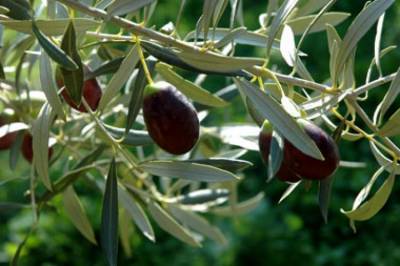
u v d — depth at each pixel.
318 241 1.66
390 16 1.72
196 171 0.45
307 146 0.40
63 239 1.61
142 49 0.43
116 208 0.44
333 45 0.46
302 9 0.51
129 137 0.47
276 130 0.41
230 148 0.69
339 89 0.44
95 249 1.62
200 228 0.65
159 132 0.42
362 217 0.45
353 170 1.65
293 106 0.41
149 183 0.63
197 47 0.43
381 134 0.44
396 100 1.63
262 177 1.70
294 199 1.67
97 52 0.51
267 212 1.64
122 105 0.57
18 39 0.55
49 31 0.43
